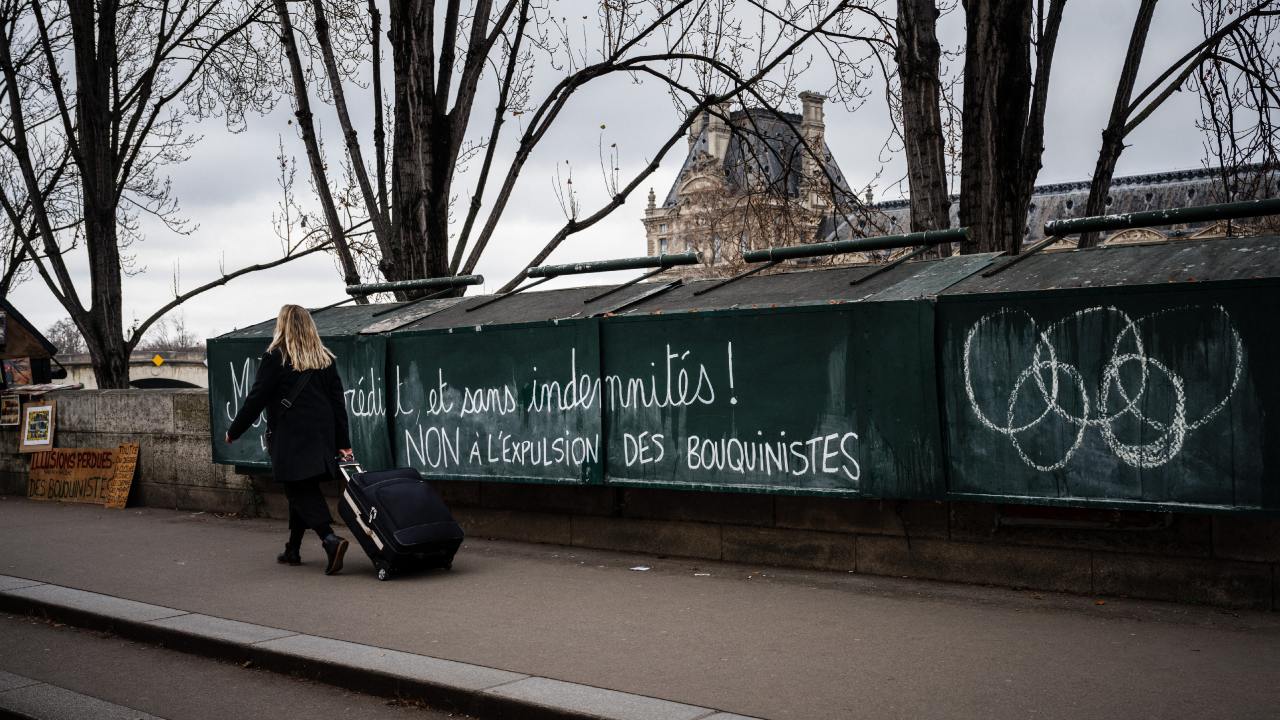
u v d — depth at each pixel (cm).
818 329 687
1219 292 553
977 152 1011
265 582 736
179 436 1146
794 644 538
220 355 1044
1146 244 639
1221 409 554
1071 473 600
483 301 955
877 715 427
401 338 908
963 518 664
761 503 745
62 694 521
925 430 643
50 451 1270
